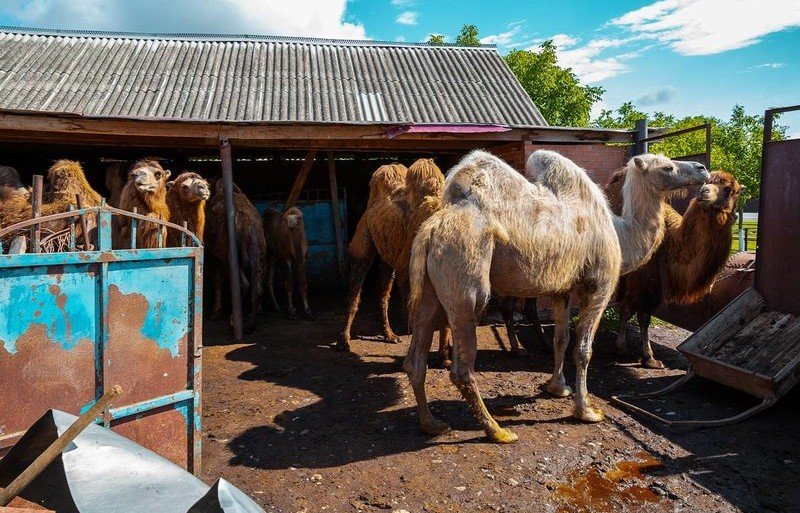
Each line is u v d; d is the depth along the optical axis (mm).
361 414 4992
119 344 3080
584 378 4844
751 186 24312
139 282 3148
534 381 5902
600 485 3756
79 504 1728
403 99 10344
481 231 4262
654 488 3701
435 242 4309
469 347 4320
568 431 4613
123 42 11523
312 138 7527
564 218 4547
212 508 1543
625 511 3447
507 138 8133
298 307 9891
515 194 4469
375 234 6918
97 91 9258
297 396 5445
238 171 12953
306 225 11570
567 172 4758
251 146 8656
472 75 11836
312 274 11586
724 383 5293
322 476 3844
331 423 4793
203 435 4535
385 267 7535
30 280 2715
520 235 4391
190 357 3441
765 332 5379
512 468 3969
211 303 10328
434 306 4562
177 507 1770
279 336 7770
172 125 7176
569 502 3545
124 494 1799
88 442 1995
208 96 9625
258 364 6480
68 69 9961
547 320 8727
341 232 11625
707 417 4969
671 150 27062
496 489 3684
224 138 7336
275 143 8531
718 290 6863
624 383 5934
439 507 3463
